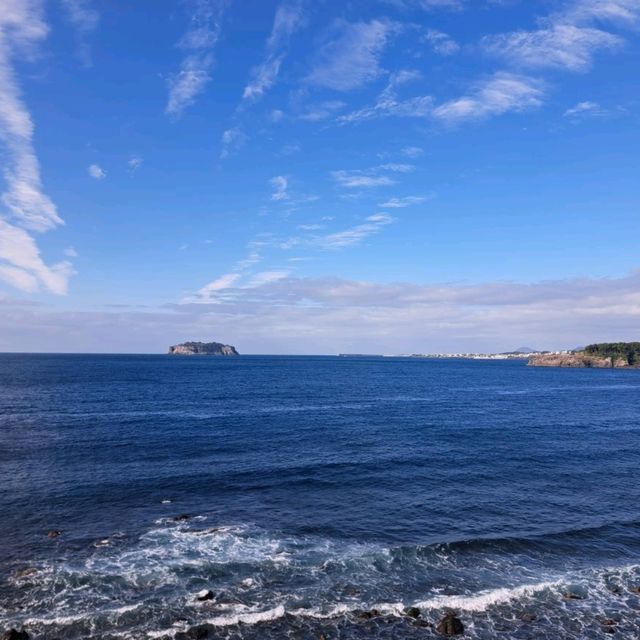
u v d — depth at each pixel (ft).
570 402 317.63
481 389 408.26
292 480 120.67
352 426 199.72
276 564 76.84
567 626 63.10
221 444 159.22
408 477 125.08
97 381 404.16
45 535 86.33
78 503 102.47
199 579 71.87
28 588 68.23
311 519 95.86
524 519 97.71
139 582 70.59
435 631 60.90
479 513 100.58
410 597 68.54
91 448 150.61
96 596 66.64
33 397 283.59
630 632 62.28
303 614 63.72
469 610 65.98
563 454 155.12
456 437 179.83
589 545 86.58
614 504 107.86
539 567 78.23
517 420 228.43
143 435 171.94
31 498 104.83
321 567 76.23
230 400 283.18
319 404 274.57
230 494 109.91
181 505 102.58
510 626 62.69
